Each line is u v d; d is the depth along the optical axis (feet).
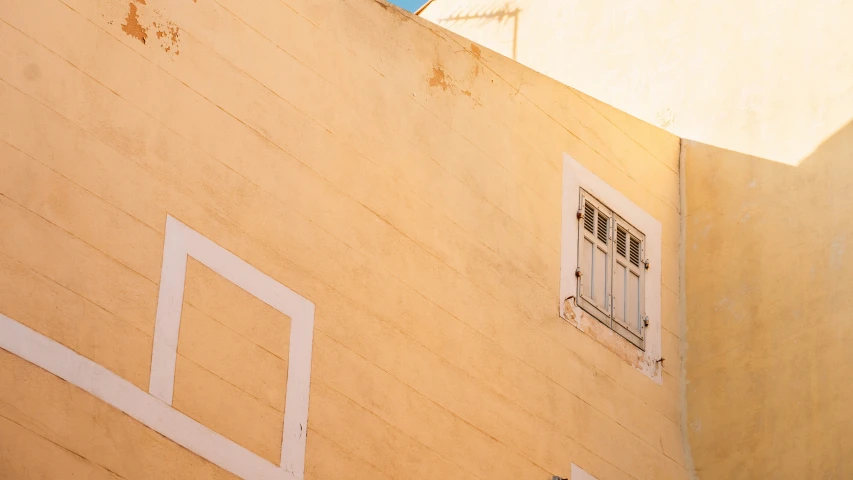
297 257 25.35
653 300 34.37
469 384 27.89
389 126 28.40
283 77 26.53
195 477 22.31
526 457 28.58
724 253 35.04
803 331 32.45
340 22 28.19
